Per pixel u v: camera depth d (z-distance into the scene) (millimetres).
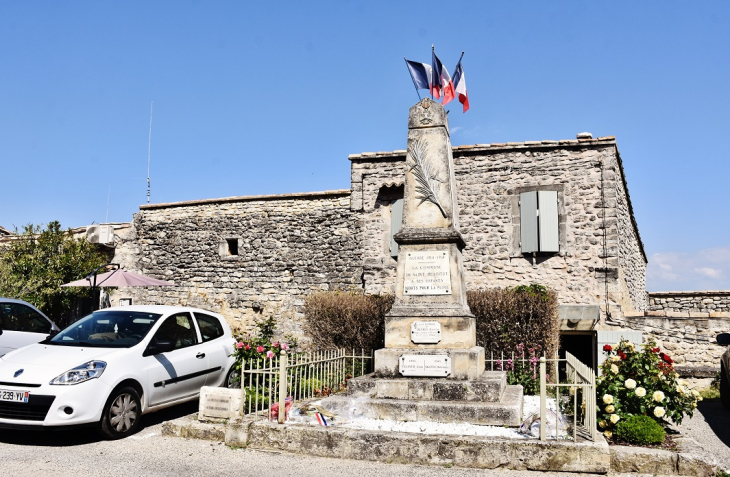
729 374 9727
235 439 6676
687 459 5809
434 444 6113
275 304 15578
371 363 11406
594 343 13391
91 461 6059
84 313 16875
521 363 10461
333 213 15438
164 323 8328
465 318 7758
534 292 11547
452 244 8062
